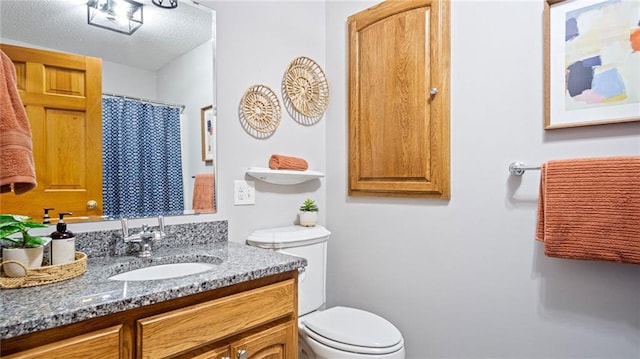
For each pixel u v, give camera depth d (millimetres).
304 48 1912
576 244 1150
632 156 1102
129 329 786
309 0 1945
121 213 1261
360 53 1847
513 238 1365
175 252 1262
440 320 1566
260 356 1021
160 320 818
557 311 1269
